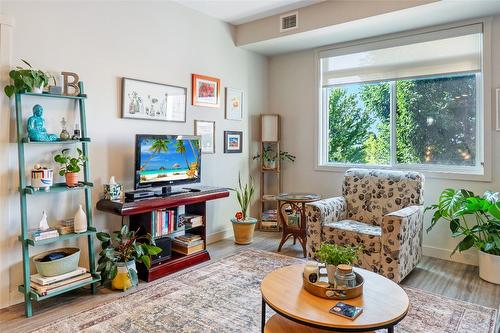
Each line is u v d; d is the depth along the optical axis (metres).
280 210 3.91
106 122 3.17
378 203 3.52
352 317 1.61
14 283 2.61
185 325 2.29
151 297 2.71
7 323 2.32
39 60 2.71
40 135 2.54
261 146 4.93
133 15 3.37
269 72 5.10
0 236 2.54
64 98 2.83
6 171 2.56
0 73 2.50
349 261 1.93
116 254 2.87
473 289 2.87
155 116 3.57
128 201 3.01
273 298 1.82
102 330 2.23
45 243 2.51
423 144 3.90
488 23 3.38
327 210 3.38
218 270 3.30
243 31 4.46
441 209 3.14
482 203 2.97
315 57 4.59
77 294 2.77
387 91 4.15
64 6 2.86
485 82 3.42
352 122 4.45
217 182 4.36
